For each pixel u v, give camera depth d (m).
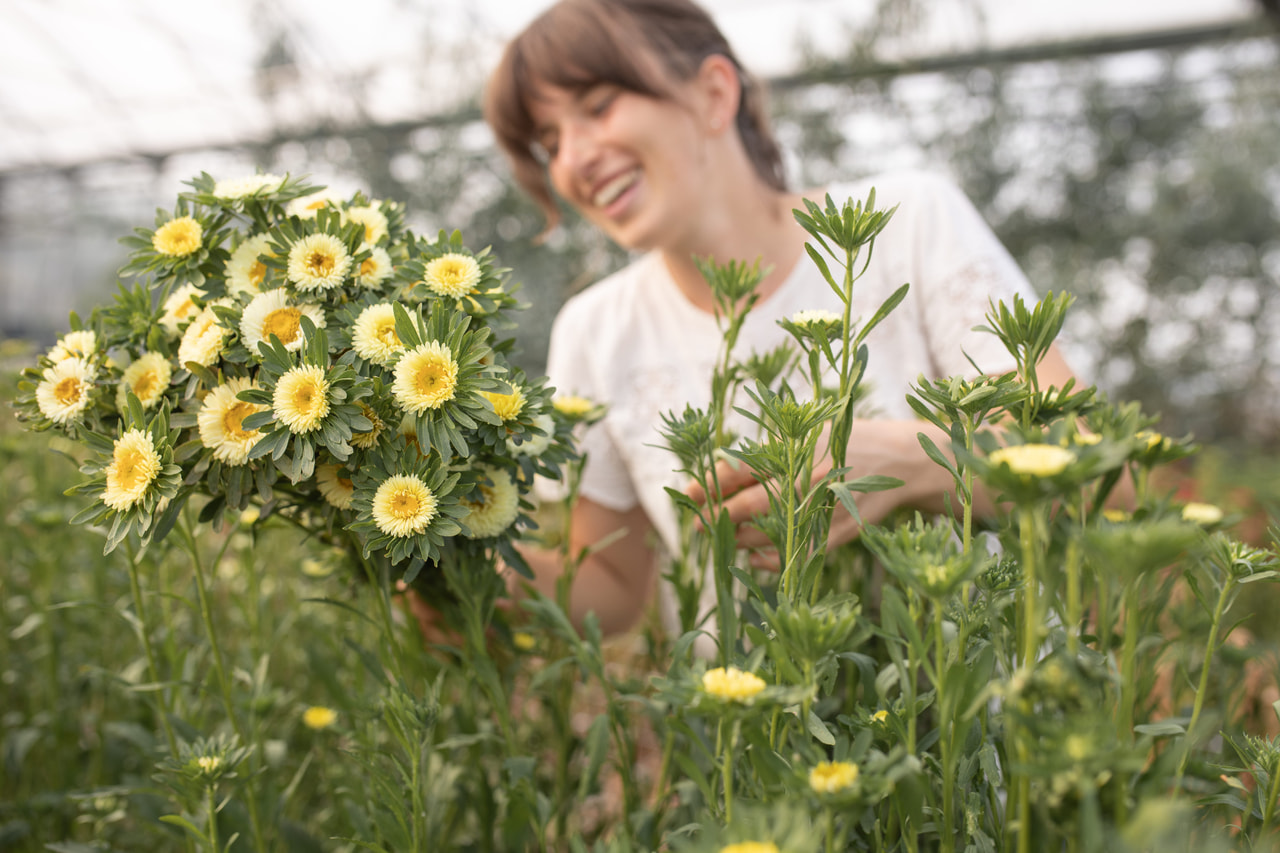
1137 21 4.34
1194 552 0.39
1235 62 4.43
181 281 0.55
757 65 4.95
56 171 8.74
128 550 0.57
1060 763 0.26
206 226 0.52
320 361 0.42
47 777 0.84
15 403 0.51
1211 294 4.50
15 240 10.51
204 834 0.50
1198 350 4.43
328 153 5.30
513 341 0.53
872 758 0.32
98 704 0.92
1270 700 0.61
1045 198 4.52
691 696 0.32
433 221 4.68
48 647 0.80
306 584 0.96
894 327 1.00
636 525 1.18
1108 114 4.42
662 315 1.15
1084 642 0.38
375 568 0.53
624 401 1.14
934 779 0.38
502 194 4.46
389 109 5.25
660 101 0.98
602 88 0.97
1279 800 0.37
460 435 0.42
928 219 0.99
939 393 0.39
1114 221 4.43
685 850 0.28
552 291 4.27
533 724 0.80
